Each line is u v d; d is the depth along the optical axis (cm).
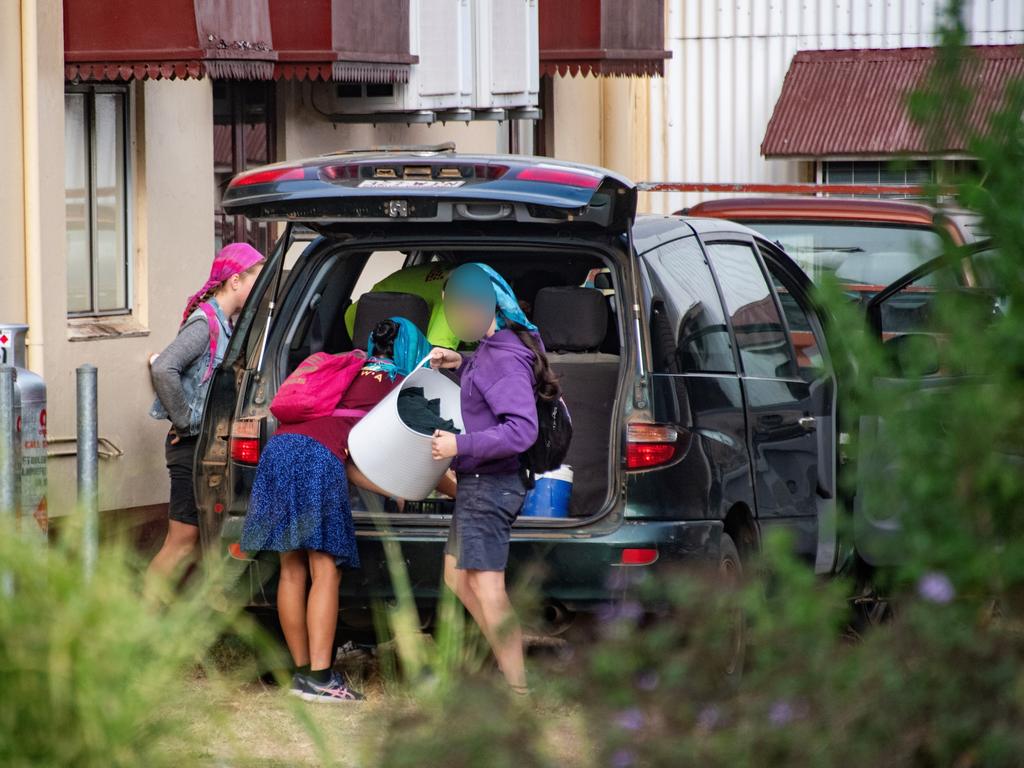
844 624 1016
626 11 4522
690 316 1966
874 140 5822
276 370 2014
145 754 990
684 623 1037
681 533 1834
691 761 941
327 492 1869
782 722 938
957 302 918
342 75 3284
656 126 6209
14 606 970
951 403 914
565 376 2034
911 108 920
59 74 2838
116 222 3153
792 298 2403
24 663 952
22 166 2795
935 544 920
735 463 1959
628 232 1886
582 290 2031
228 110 3588
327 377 1911
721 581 1086
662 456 1838
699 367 1942
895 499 927
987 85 914
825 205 3139
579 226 1905
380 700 1895
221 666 1403
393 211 1892
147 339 3167
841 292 962
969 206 910
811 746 920
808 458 2172
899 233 3097
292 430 1892
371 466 1839
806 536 2148
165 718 1013
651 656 1020
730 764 934
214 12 2878
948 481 913
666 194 6069
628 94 6000
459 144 4625
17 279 2806
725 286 2125
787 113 5966
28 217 2802
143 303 3188
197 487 2027
